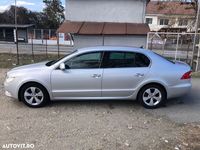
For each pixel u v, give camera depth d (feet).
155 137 16.28
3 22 254.27
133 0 77.71
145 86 21.40
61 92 21.11
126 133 16.76
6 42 171.63
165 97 21.77
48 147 14.70
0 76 34.71
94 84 21.01
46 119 18.85
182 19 122.72
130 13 78.54
